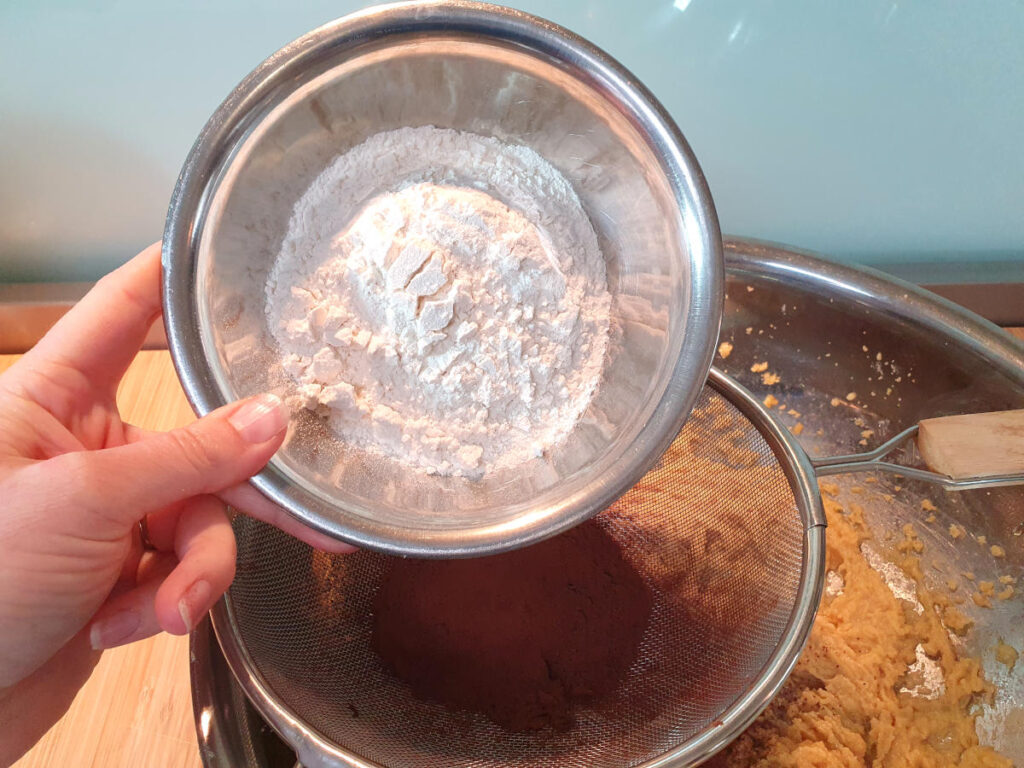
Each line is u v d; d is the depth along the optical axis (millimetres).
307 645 235
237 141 190
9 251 343
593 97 203
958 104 310
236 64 289
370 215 212
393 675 241
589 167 229
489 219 214
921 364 315
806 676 273
